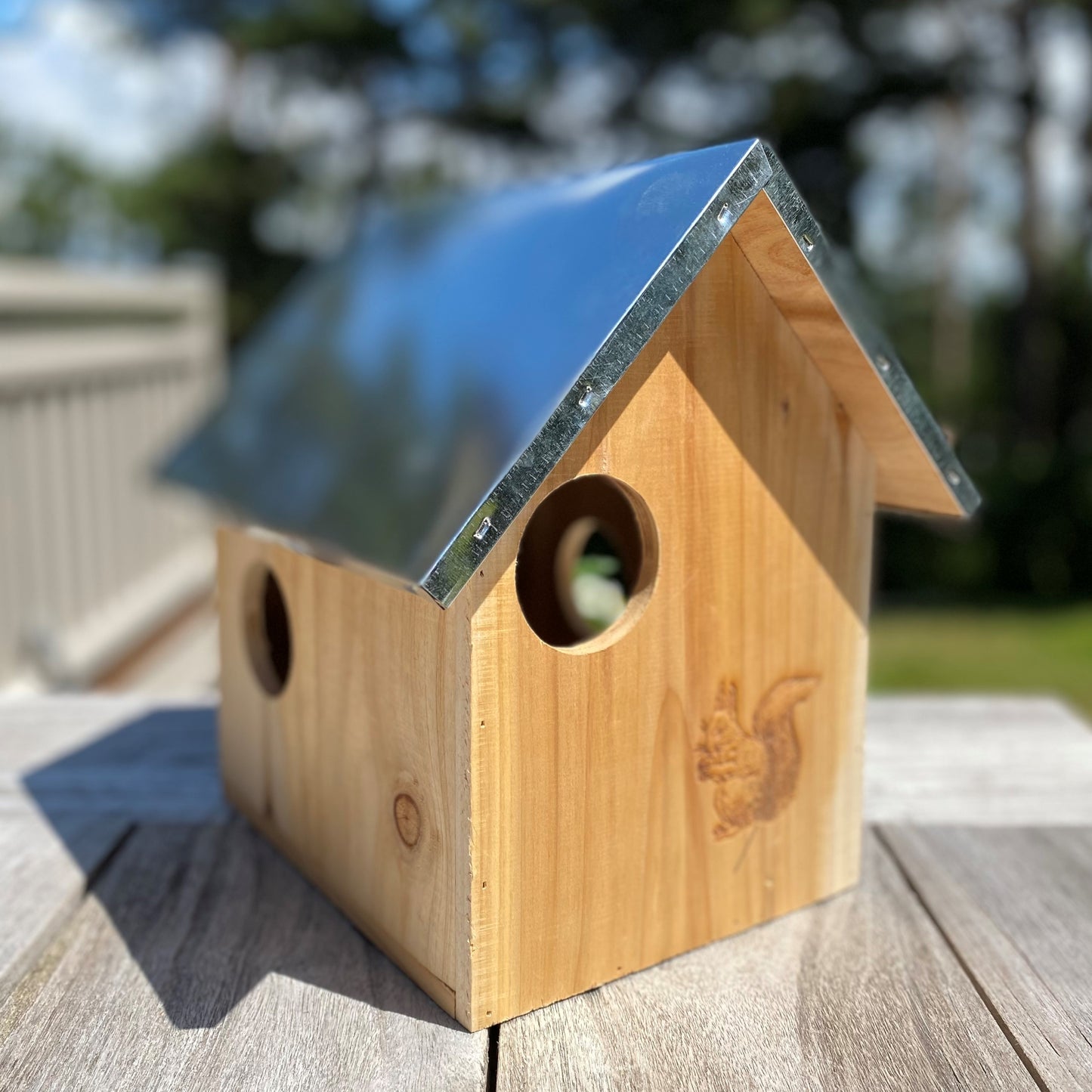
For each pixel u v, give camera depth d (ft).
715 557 3.79
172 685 12.87
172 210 47.50
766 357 3.78
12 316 9.91
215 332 17.13
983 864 4.60
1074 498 30.94
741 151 3.25
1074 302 44.21
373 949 3.97
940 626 26.40
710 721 3.88
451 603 3.15
